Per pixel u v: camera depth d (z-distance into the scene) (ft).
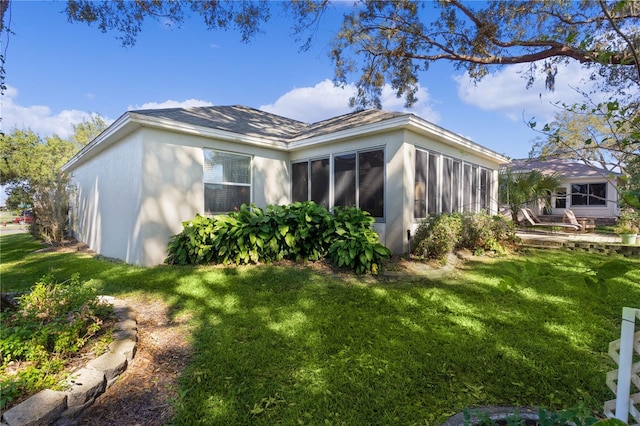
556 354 8.75
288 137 29.76
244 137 24.58
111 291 14.49
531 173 36.35
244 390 7.25
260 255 19.81
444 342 9.48
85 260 23.07
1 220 87.92
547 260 21.15
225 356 8.71
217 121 26.76
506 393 7.06
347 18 25.44
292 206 21.57
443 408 6.61
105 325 9.85
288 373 7.92
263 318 11.32
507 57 21.24
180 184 21.74
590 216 47.85
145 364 8.40
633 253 22.61
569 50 17.57
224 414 6.51
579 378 7.58
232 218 20.13
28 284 16.43
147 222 20.15
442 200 26.43
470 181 31.12
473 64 24.73
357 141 24.27
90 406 6.66
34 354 7.26
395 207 22.07
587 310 12.20
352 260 17.87
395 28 24.52
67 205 34.96
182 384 7.52
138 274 17.43
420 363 8.29
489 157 32.94
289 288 14.80
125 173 22.31
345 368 8.12
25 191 41.50
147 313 11.94
